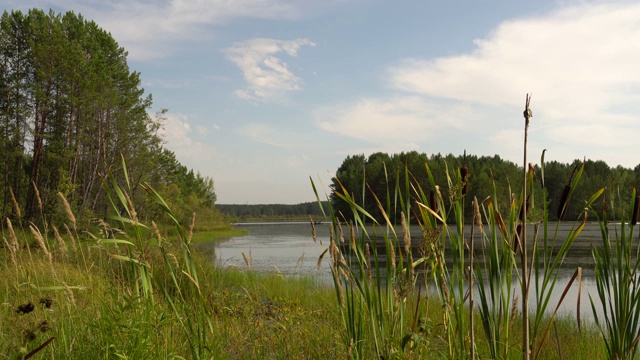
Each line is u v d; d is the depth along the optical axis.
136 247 2.99
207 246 41.69
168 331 3.54
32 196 36.66
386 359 2.90
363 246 2.96
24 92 39.41
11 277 5.40
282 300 6.95
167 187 43.34
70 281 4.34
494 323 2.77
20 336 3.63
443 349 3.24
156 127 41.09
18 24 40.56
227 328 3.88
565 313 10.50
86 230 3.57
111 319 3.35
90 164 38.03
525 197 2.43
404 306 3.08
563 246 2.60
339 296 3.00
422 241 2.83
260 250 35.44
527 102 2.37
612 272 2.89
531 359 2.71
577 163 2.50
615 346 2.87
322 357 3.81
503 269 2.84
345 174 80.38
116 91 40.69
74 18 43.47
